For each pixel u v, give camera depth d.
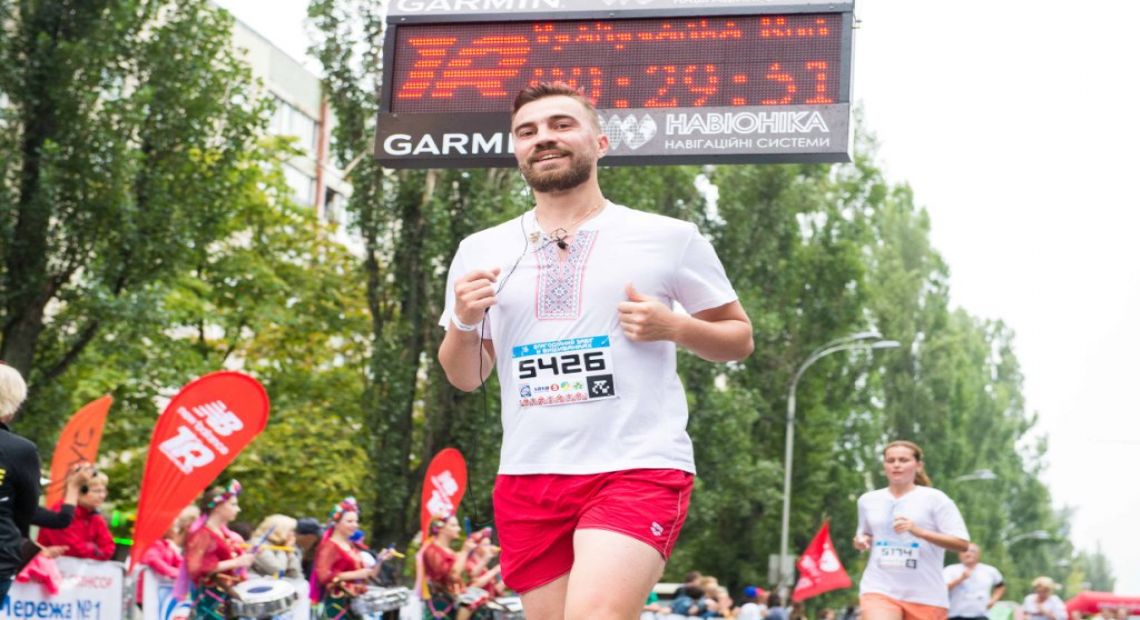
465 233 25.39
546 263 4.18
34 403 20.00
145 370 24.14
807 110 9.46
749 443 38.75
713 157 9.54
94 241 19.97
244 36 42.84
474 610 14.09
